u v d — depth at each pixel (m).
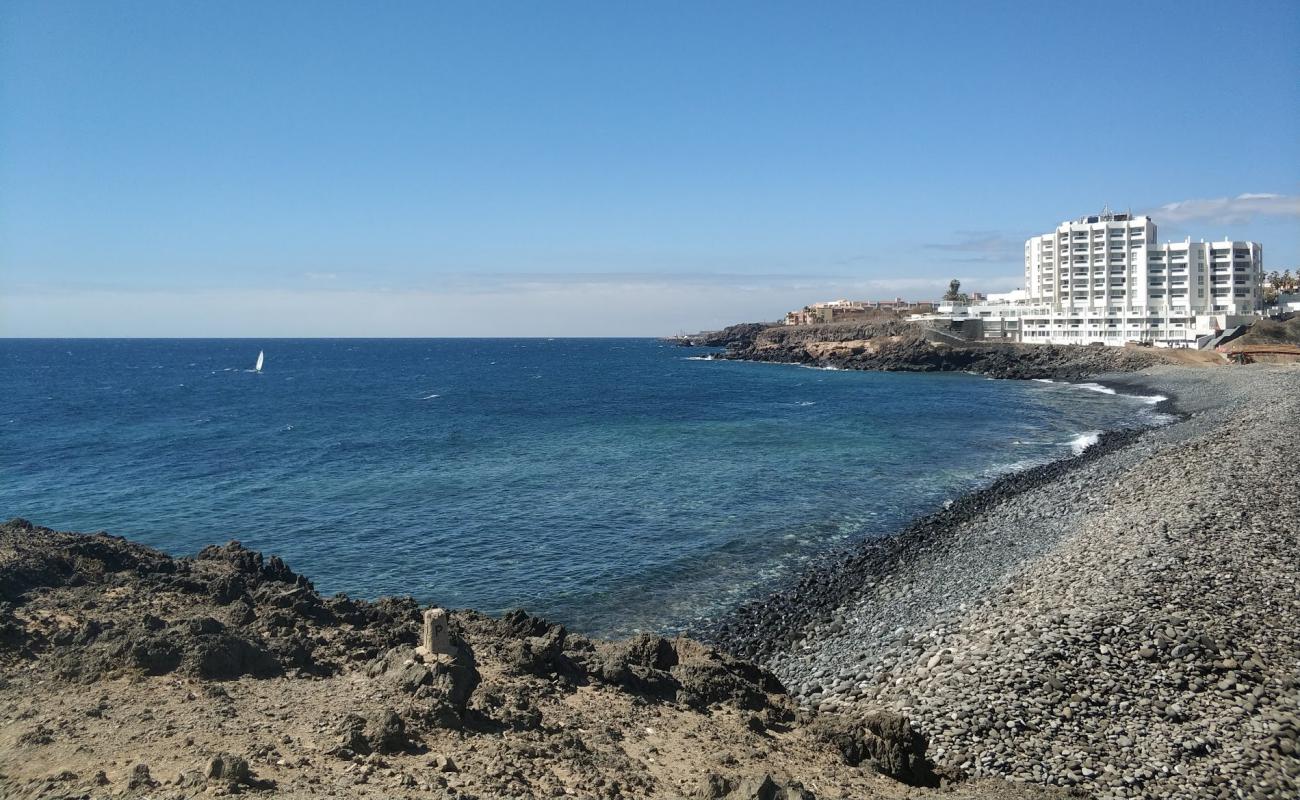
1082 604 22.38
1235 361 125.19
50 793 10.93
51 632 17.05
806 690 21.66
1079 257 169.00
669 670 19.58
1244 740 15.78
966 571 30.69
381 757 12.83
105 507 44.22
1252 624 20.16
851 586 30.52
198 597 20.17
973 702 18.39
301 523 40.50
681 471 54.62
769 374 164.88
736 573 32.59
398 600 22.16
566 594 30.25
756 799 12.48
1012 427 76.31
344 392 128.38
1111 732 16.70
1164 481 39.38
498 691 16.11
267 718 14.02
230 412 96.50
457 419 88.19
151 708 14.09
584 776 13.30
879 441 67.75
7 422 84.69
